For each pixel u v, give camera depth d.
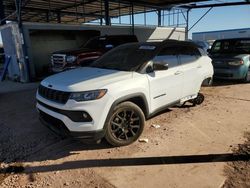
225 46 9.41
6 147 4.08
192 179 3.03
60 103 3.50
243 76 8.45
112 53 5.06
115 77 3.79
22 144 4.18
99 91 3.44
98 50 9.81
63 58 9.23
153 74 4.22
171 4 18.06
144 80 4.02
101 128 3.51
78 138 3.46
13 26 11.41
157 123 4.91
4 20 12.74
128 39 11.42
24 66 11.34
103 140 4.16
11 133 4.69
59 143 4.16
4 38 12.65
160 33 19.39
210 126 4.69
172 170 3.23
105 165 3.41
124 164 3.42
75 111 3.36
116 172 3.23
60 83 3.69
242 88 7.97
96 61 5.11
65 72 4.48
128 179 3.07
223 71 8.50
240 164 3.32
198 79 5.42
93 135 3.46
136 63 4.22
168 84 4.52
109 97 3.49
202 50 5.85
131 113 3.89
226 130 4.47
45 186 2.99
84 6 20.12
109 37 10.69
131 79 3.87
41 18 26.11
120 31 16.22
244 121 4.91
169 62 4.64
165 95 4.52
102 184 2.99
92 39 11.07
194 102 6.07
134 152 3.73
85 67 4.84
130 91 3.76
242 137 4.15
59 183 3.04
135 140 4.04
